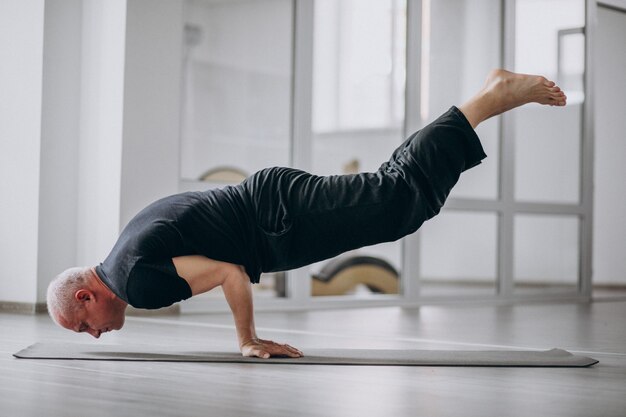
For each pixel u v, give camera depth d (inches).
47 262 224.8
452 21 288.8
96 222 226.8
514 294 298.4
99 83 227.5
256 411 92.0
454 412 93.5
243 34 260.4
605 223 393.7
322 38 296.4
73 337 165.3
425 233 281.1
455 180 129.5
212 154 256.8
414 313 241.6
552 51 309.1
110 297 128.4
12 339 160.7
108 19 225.9
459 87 290.8
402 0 285.9
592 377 120.2
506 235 296.5
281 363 127.7
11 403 95.3
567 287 313.9
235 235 128.0
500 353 143.0
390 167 129.7
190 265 126.0
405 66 283.0
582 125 317.1
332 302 260.1
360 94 300.7
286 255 128.6
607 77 375.6
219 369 121.3
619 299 317.4
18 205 226.1
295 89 260.7
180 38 233.1
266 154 263.0
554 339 175.6
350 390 106.0
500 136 297.4
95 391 103.0
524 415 92.7
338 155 303.4
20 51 227.5
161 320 205.9
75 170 230.5
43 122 223.9
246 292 129.3
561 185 312.7
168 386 106.7
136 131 225.0
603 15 366.9
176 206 128.0
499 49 297.6
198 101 254.7
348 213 126.8
